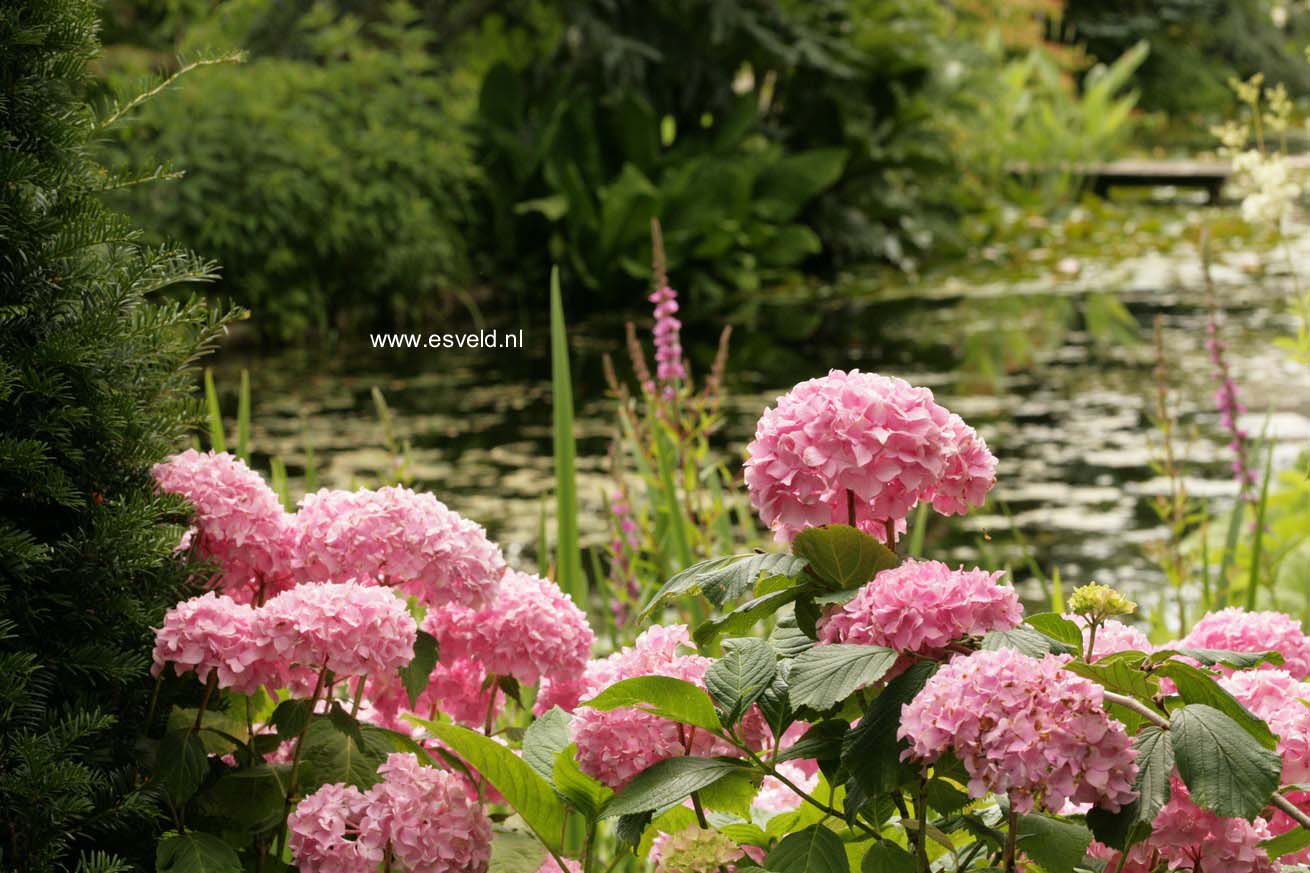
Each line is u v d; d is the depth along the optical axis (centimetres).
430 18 1357
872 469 144
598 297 1220
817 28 1341
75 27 176
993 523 570
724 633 163
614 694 149
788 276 1292
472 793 186
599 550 500
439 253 1110
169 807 173
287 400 824
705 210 1219
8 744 159
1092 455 672
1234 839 136
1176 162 1833
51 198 177
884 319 1088
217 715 177
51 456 174
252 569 189
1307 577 379
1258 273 1212
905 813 150
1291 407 735
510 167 1232
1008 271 1298
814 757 147
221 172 981
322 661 160
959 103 1436
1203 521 369
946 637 136
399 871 162
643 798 146
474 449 693
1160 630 355
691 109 1363
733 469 634
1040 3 1886
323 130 1064
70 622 168
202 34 1079
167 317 183
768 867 141
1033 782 122
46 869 154
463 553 176
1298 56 2661
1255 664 136
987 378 858
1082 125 1842
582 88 1282
